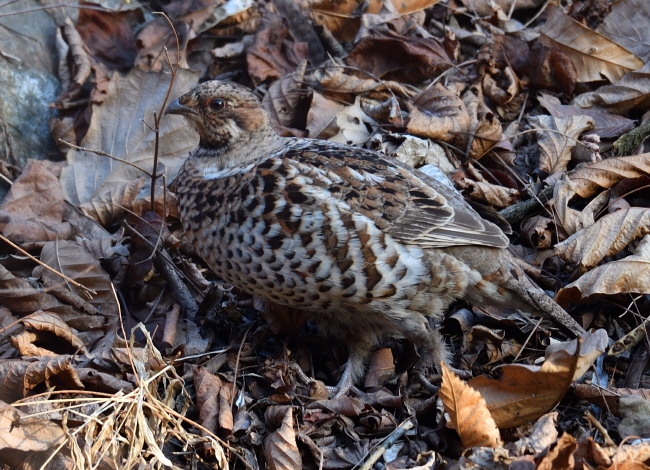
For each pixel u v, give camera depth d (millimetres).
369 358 5984
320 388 5590
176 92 7430
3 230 6328
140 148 7223
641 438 4902
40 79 7590
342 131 7391
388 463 5102
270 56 7977
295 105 7617
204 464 5055
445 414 5145
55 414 4918
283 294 5512
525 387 4949
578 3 8562
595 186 6766
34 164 6707
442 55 7871
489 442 4836
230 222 5453
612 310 6141
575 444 4395
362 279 5344
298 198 5289
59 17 7926
